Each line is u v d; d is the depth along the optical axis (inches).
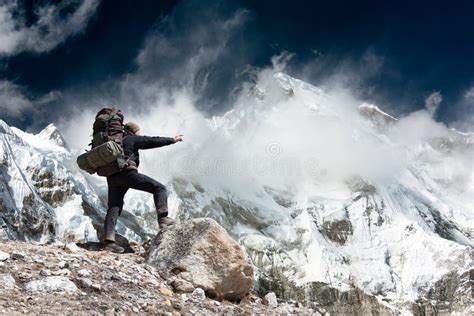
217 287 368.8
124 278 344.2
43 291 296.2
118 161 410.3
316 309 414.3
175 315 314.5
